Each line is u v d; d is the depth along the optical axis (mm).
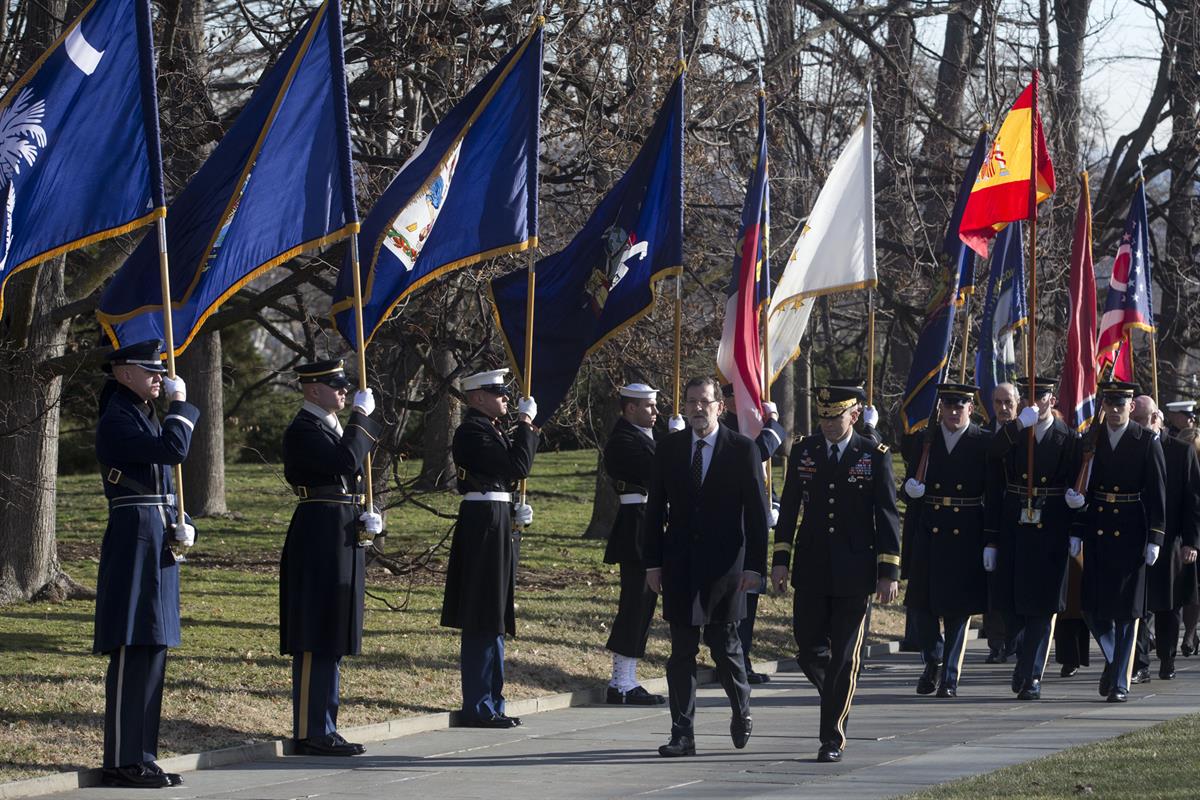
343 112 29781
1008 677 41594
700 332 52750
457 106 33500
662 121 35219
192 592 48000
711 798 23938
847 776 25953
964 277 44594
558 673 38312
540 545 65500
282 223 29609
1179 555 40875
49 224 26422
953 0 76938
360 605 29625
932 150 73688
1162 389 80250
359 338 29656
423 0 49250
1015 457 37688
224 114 51656
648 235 35375
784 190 63812
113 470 26312
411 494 48938
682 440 28547
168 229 28594
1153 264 79375
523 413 32156
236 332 101688
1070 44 84188
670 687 28828
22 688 30812
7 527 46312
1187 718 30906
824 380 92875
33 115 26297
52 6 45594
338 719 31609
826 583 28422
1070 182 71062
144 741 25984
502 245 33281
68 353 51719
